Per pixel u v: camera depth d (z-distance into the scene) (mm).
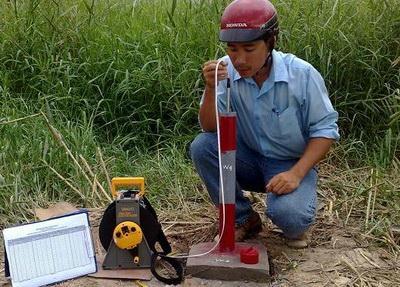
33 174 2715
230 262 2029
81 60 3410
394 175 2857
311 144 2090
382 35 3344
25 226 2010
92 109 3209
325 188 2818
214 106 2062
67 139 2906
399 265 2168
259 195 2697
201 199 2713
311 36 3289
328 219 2514
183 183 2801
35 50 3449
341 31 3270
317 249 2268
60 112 3133
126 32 3531
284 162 2199
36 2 3559
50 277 2000
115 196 2062
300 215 2092
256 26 1870
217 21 3438
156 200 2670
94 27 3564
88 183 2691
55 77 3324
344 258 2188
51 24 3498
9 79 3365
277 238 2344
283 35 3264
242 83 2100
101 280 2023
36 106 3189
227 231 2080
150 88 3221
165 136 3158
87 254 2055
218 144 2020
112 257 2062
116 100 3215
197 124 3189
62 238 2037
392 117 2945
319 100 2068
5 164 2715
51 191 2697
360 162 3053
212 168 2180
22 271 1978
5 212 2520
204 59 3277
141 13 3785
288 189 2072
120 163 2902
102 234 2059
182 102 3213
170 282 2004
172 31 3398
